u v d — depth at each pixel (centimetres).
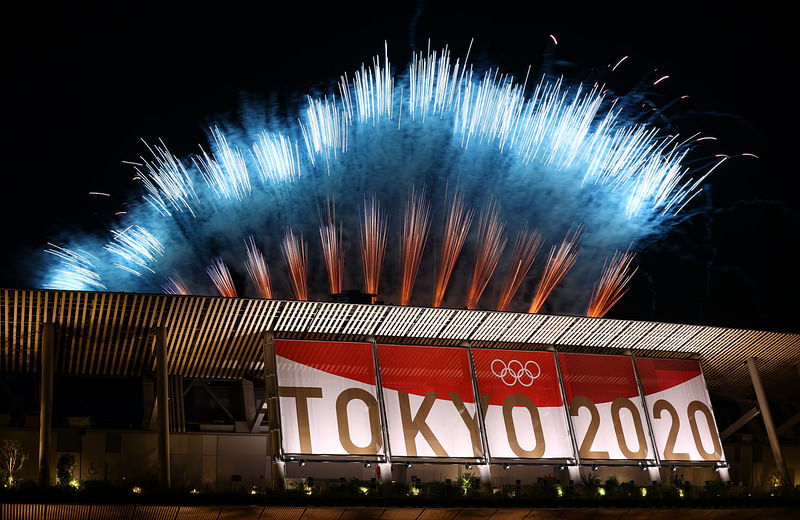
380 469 3016
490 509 2880
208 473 3116
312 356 3078
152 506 2506
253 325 3011
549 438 3288
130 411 3378
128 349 3002
